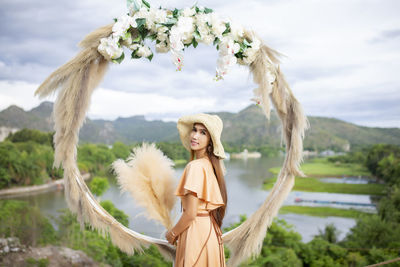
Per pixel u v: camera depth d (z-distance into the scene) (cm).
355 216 1100
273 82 150
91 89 139
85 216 147
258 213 155
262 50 143
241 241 158
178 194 131
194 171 127
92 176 1166
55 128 138
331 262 527
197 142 135
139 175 145
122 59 134
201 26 134
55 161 139
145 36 139
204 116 138
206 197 126
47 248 341
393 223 791
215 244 129
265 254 514
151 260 373
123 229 152
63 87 136
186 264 123
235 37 138
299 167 150
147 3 137
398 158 1327
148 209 146
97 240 378
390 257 528
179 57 134
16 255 315
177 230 128
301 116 148
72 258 330
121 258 376
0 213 366
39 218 384
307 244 579
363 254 571
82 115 139
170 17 136
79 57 134
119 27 129
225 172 148
